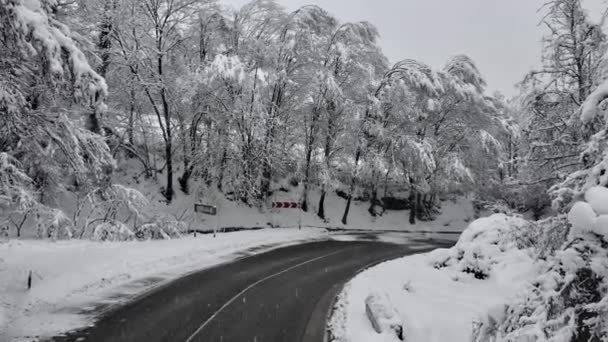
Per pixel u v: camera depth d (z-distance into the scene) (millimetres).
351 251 19562
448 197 40656
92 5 18516
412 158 30875
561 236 4977
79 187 18891
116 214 19406
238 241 18922
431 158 28844
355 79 30031
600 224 3725
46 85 9609
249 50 25781
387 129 30203
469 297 10891
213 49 26344
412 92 30484
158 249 14922
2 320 7633
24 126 10281
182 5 22688
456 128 33062
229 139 25578
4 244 12344
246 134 25812
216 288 11109
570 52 16516
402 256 19047
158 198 24109
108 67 21812
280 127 27766
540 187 22203
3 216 15055
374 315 8609
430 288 11867
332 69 29078
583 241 3998
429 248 22438
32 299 8898
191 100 23656
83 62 8688
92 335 7395
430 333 8453
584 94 15906
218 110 25047
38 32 7766
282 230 24156
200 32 25016
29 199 12859
